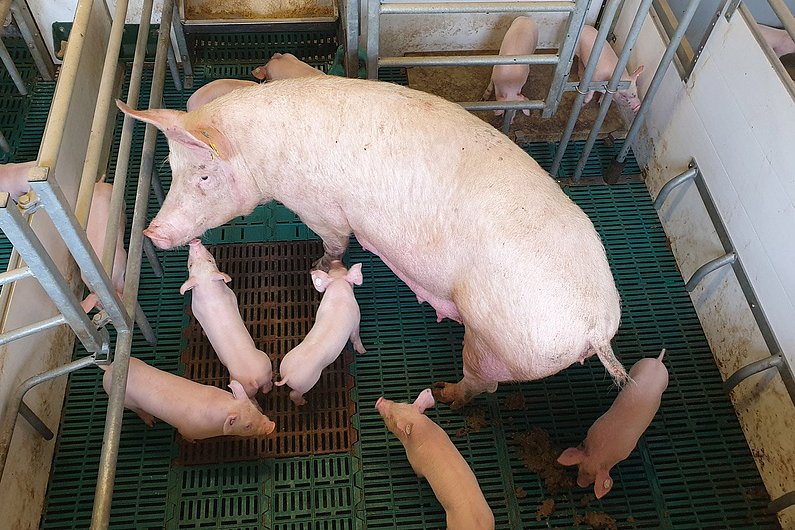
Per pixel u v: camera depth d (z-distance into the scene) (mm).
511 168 1842
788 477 2197
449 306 2199
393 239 2041
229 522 2178
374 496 2252
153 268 2629
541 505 2254
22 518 1994
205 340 2527
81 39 1642
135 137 3094
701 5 2730
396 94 1976
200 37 3369
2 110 3135
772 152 2172
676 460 2361
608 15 2371
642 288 2771
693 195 2686
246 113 2000
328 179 2020
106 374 2064
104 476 1638
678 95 2721
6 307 1893
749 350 2371
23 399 2012
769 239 2221
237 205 2215
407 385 2490
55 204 1440
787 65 2834
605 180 3078
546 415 2439
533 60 2609
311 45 3457
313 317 2607
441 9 2318
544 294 1709
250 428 2082
